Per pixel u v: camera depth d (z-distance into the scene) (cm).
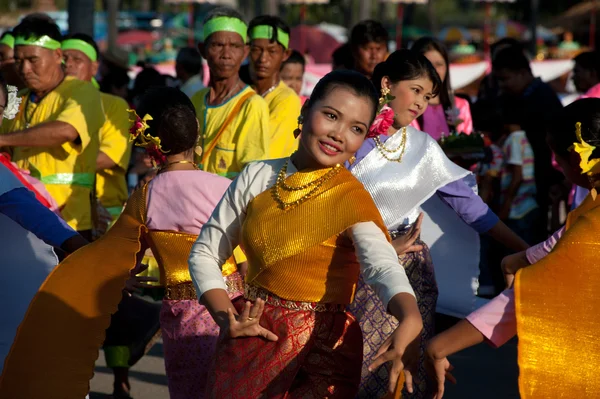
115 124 812
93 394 674
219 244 390
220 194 473
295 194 371
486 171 975
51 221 477
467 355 802
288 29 777
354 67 870
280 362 367
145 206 473
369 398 498
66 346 459
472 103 1023
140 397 670
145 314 613
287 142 732
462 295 594
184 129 478
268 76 761
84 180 691
